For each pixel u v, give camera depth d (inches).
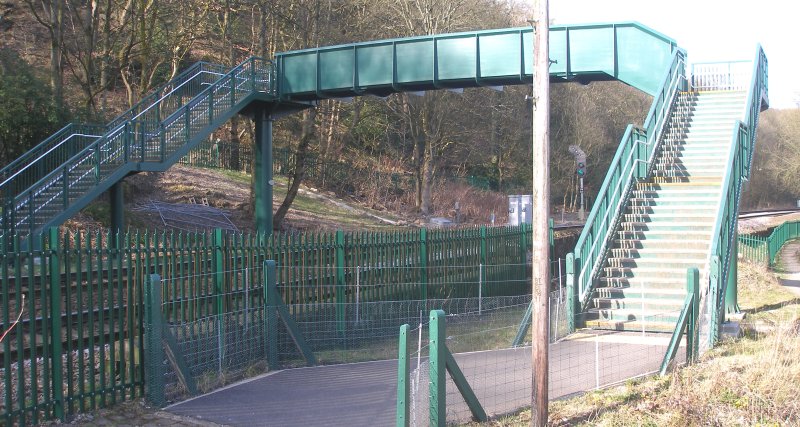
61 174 532.1
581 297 536.7
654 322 509.7
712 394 333.7
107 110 983.0
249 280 400.2
